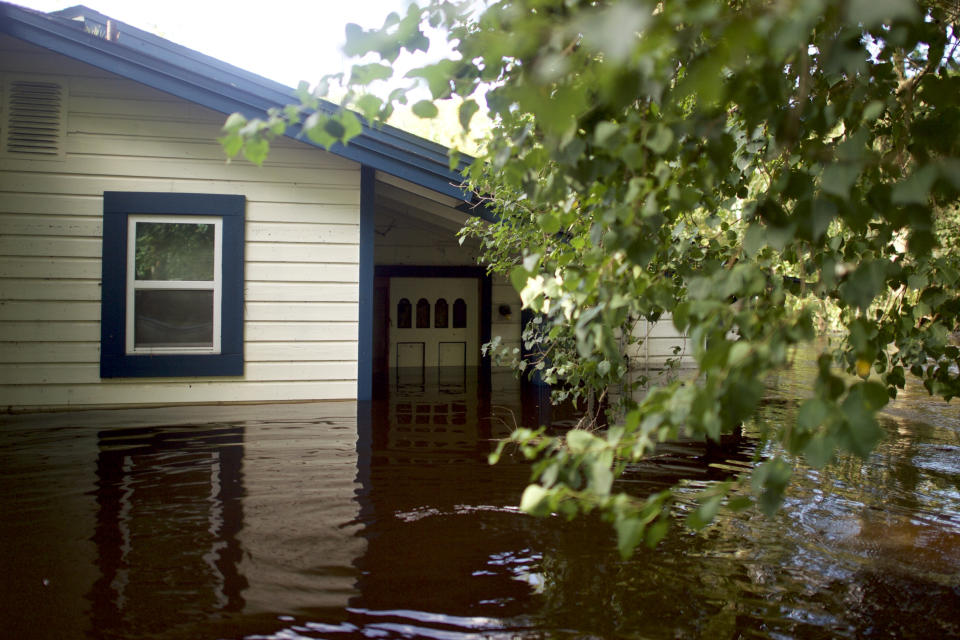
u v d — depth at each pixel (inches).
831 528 162.6
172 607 119.6
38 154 322.0
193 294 335.9
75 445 243.9
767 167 109.4
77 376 323.0
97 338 324.8
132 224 330.0
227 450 238.4
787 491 191.9
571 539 154.2
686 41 46.3
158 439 255.1
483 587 129.0
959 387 121.4
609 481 55.6
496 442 253.9
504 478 204.2
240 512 171.6
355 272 350.0
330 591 126.6
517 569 137.3
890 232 91.3
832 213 59.0
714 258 123.0
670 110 69.9
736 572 136.9
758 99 60.5
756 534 158.2
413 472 210.7
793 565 140.6
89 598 122.8
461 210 369.4
